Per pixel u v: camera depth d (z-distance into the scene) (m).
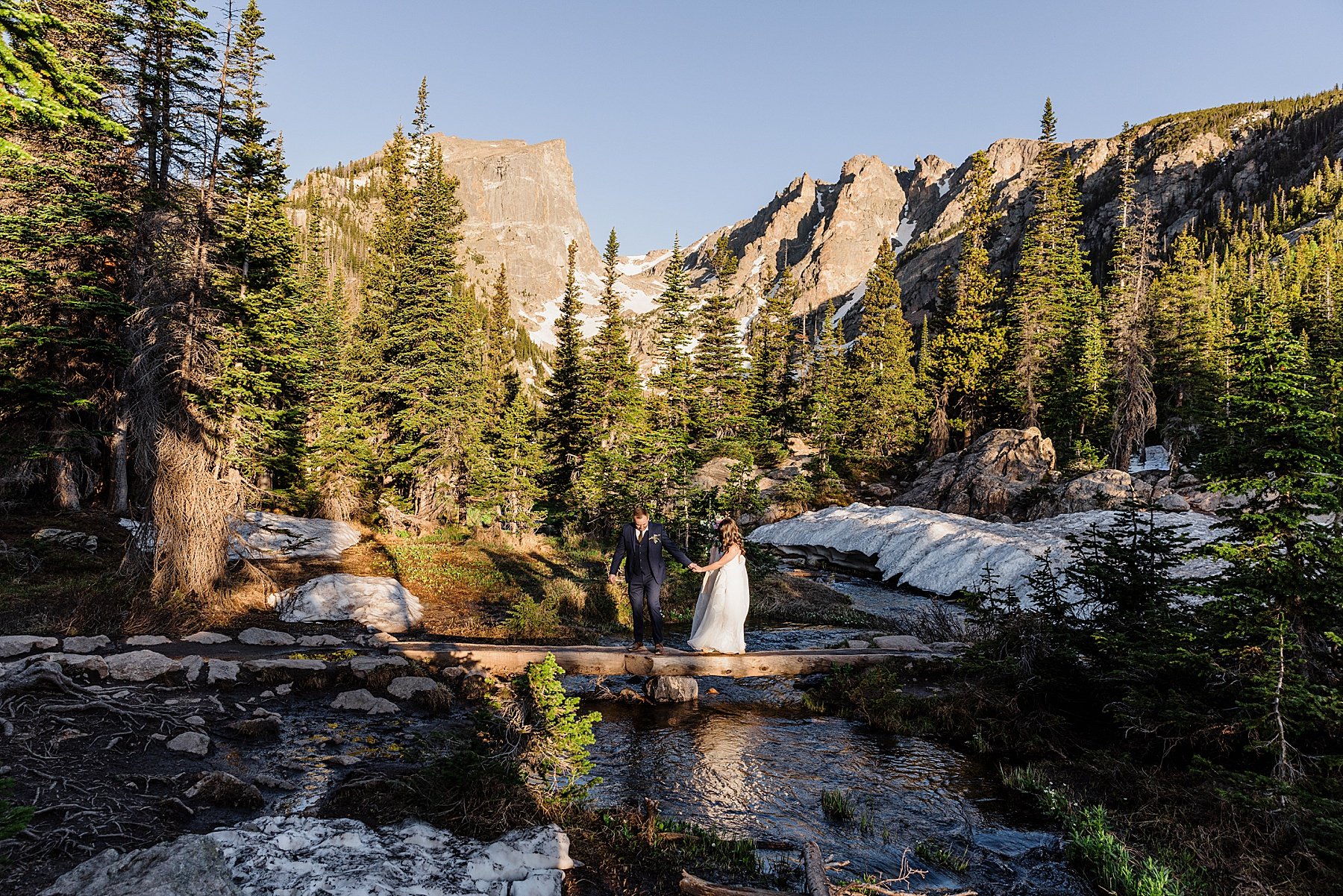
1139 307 55.53
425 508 34.53
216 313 13.84
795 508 48.47
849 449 61.91
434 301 34.69
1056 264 59.62
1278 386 6.62
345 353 37.19
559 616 16.25
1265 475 6.83
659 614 11.34
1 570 14.95
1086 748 8.08
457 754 5.73
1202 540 17.98
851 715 9.84
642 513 11.51
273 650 10.55
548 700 6.10
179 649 10.16
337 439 30.30
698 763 7.75
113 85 19.23
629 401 44.72
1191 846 5.61
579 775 6.43
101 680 8.41
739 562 11.80
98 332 20.52
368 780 5.85
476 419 36.72
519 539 31.36
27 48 5.06
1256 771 6.54
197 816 5.23
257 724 7.41
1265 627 6.38
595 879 4.83
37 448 18.95
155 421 12.95
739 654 11.37
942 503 44.97
